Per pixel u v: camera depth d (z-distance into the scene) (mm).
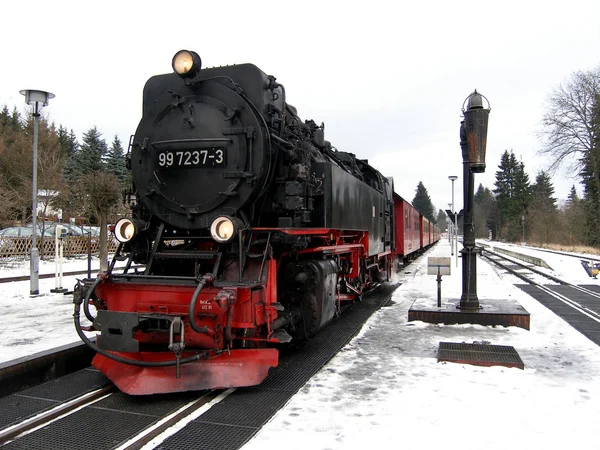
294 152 5789
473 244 8047
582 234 41062
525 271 19781
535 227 57125
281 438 3566
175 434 3697
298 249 5812
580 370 5297
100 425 3912
